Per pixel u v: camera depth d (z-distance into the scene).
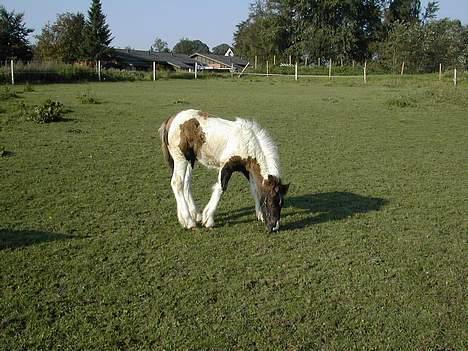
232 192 8.90
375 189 9.30
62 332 4.44
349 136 14.66
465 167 11.15
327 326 4.62
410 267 5.90
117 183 9.22
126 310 4.80
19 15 53.75
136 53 77.44
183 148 6.91
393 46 57.03
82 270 5.62
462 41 61.41
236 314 4.79
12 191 8.45
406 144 13.62
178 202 7.11
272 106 21.33
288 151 12.44
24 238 6.47
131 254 6.09
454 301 5.15
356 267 5.86
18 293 5.07
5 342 4.27
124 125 15.49
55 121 15.67
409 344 4.39
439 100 22.94
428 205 8.36
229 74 50.53
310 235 6.86
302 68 57.97
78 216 7.39
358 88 33.41
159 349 4.23
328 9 73.69
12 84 30.89
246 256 6.13
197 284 5.36
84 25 65.38
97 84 34.19
